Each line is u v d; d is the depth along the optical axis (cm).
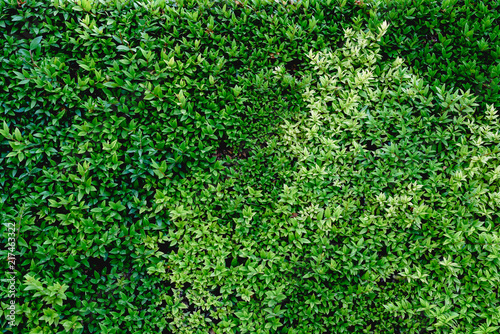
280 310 266
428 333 273
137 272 262
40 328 236
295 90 289
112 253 252
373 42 293
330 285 272
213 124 279
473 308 262
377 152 278
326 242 267
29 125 253
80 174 255
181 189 270
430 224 273
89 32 262
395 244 269
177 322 263
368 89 285
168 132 271
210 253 270
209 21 280
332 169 279
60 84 264
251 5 292
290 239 269
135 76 265
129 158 264
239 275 270
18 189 248
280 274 270
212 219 273
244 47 287
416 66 293
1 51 253
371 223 277
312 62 286
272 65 293
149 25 271
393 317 272
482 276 258
